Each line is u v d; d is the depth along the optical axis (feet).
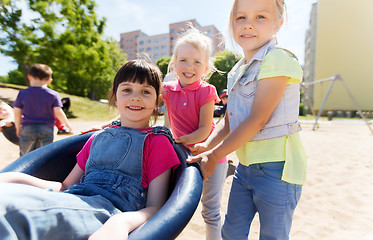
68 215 2.32
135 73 3.79
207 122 5.10
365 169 12.34
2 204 1.94
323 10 71.20
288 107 3.68
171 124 5.71
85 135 4.64
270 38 3.85
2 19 37.09
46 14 40.27
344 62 69.97
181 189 2.85
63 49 40.47
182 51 5.20
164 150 3.55
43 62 39.93
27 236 2.02
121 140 3.66
